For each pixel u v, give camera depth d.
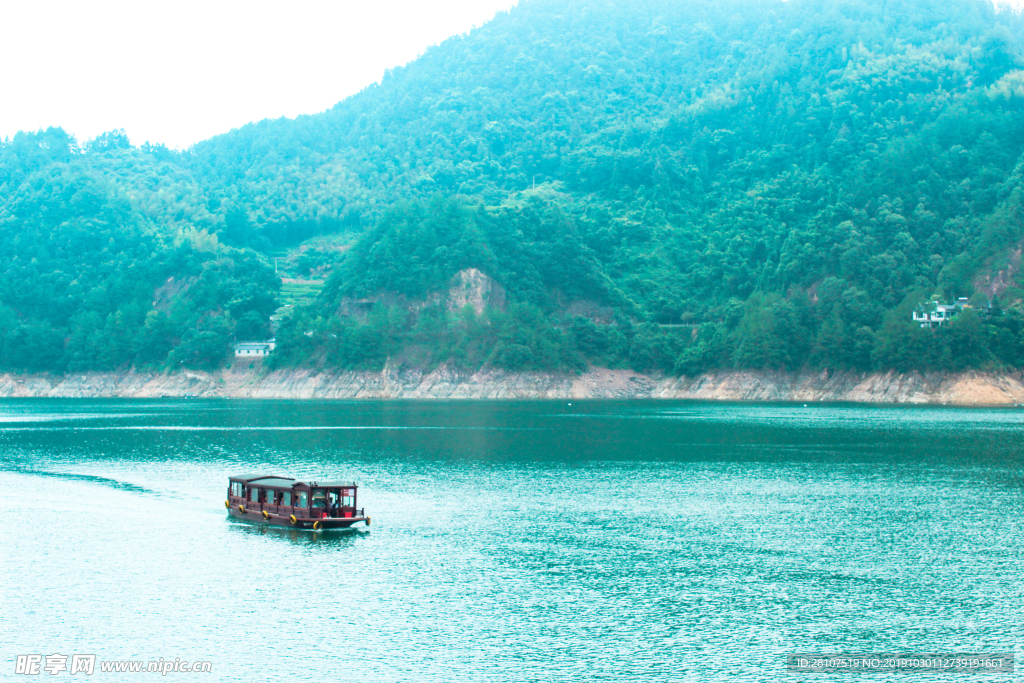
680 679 51.66
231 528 88.25
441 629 59.28
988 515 94.06
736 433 182.38
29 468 129.75
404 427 199.62
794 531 86.62
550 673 52.50
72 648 56.25
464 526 89.00
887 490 109.88
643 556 77.12
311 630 59.19
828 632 58.91
